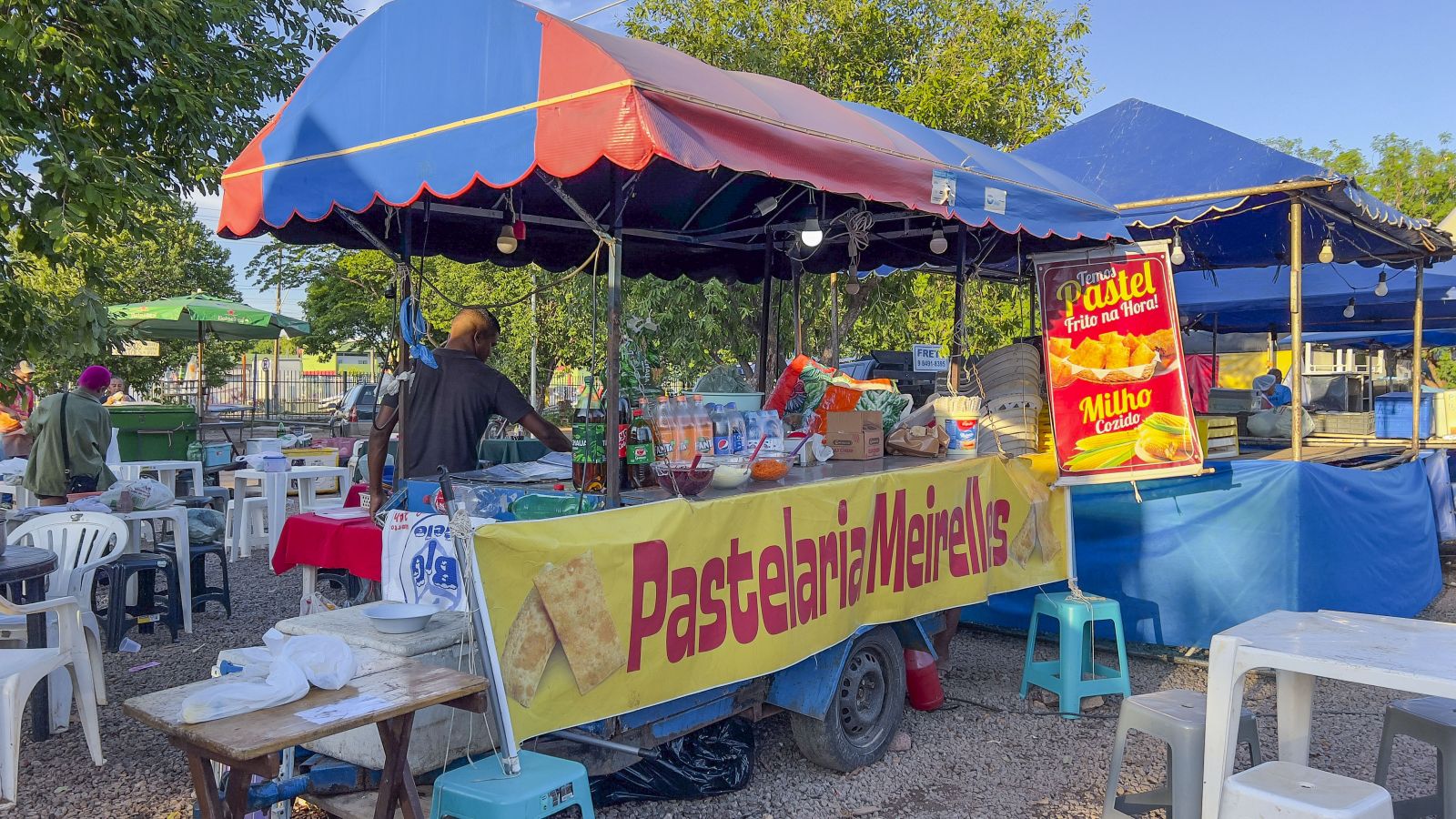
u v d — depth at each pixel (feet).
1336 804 9.39
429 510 13.47
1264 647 10.52
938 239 20.88
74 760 15.10
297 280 74.33
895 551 15.30
